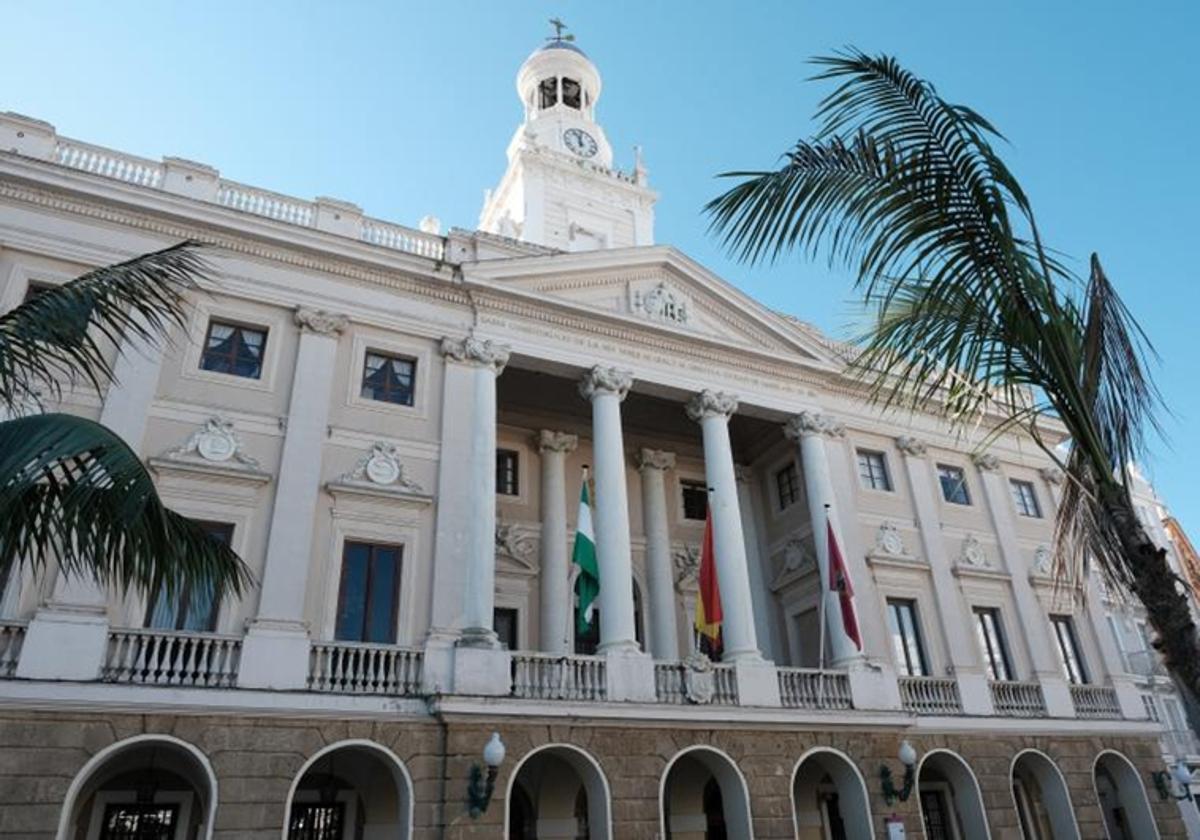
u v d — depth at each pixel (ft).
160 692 44.80
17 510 26.81
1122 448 21.71
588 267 70.33
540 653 54.95
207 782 45.11
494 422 62.13
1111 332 22.48
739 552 66.44
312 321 59.26
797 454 79.15
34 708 42.45
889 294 22.91
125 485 25.76
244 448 54.49
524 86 121.19
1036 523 86.79
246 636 48.55
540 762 62.44
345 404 58.59
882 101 22.89
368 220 65.05
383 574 55.36
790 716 60.03
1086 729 74.38
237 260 59.00
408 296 63.62
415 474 58.54
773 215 23.41
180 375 54.65
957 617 75.15
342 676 50.24
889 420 81.97
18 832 40.37
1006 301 21.79
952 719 68.44
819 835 70.44
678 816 66.59
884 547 75.56
